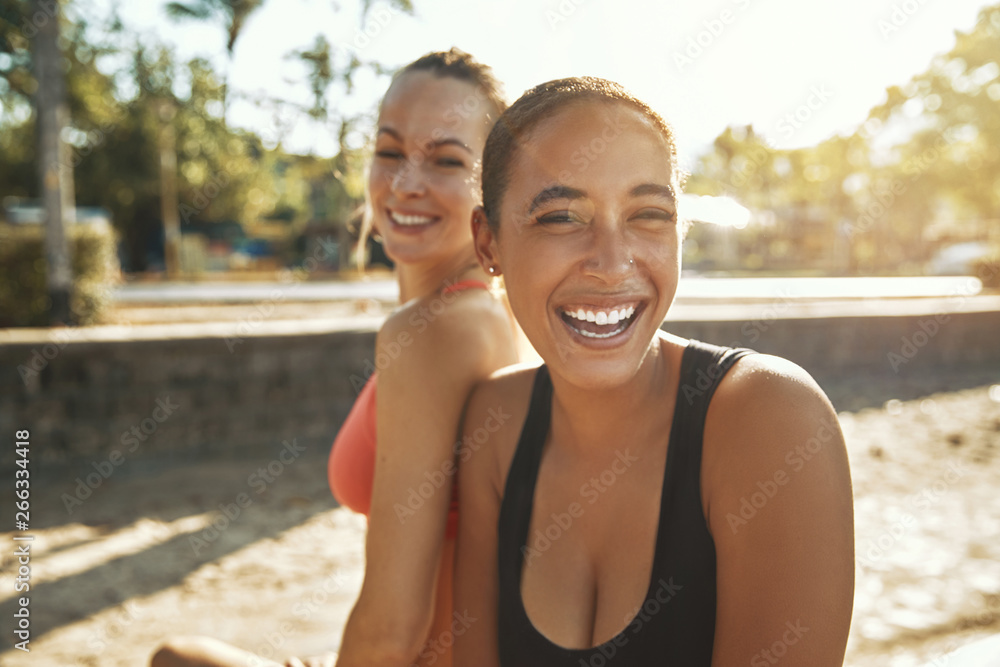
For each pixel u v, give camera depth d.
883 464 6.44
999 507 5.26
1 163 33.22
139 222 40.19
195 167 34.19
